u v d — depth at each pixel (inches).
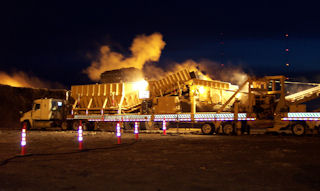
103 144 602.2
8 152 490.9
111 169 333.1
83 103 1241.4
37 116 1222.3
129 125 1104.2
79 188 252.4
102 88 1187.3
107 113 1172.5
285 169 328.5
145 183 268.2
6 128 1333.7
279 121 822.5
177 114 957.8
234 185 259.1
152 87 1094.4
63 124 1181.1
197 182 270.7
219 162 374.6
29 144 617.3
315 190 242.4
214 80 1017.5
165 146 555.8
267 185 258.8
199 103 982.4
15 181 279.6
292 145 564.1
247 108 911.0
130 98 1141.1
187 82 989.2
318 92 888.3
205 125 898.7
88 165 359.6
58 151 496.1
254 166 346.6
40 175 305.1
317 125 781.9
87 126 1135.6
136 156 429.7
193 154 446.0
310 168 333.7
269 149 502.6
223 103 964.6
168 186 257.4
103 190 245.9
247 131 889.5
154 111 1029.8
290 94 930.1
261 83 925.2
